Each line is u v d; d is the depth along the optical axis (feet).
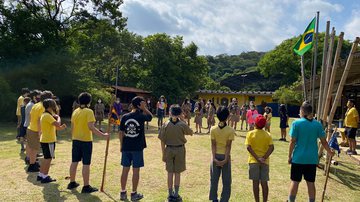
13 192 21.27
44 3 85.66
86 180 21.57
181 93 142.72
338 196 23.85
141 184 24.13
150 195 21.74
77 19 91.40
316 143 18.72
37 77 79.36
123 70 148.66
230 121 66.33
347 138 42.65
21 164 28.84
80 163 29.73
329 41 34.45
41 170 23.68
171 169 20.35
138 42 147.33
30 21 77.05
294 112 148.15
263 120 19.12
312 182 18.63
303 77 36.58
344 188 26.03
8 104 68.54
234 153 38.73
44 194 21.03
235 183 25.58
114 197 20.99
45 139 23.12
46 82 80.23
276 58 176.45
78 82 82.23
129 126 20.21
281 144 48.65
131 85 151.02
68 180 24.17
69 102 91.97
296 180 18.74
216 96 169.07
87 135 21.35
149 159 32.76
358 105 74.43
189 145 43.24
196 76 154.71
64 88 81.82
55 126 23.25
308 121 18.70
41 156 31.89
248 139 19.36
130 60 147.74
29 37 79.71
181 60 150.61
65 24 90.74
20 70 75.66
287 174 29.27
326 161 30.50
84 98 21.44
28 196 20.61
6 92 69.21
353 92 75.20
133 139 20.25
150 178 25.76
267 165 19.21
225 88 212.23
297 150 18.67
